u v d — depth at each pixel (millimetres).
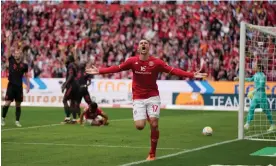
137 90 11914
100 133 17891
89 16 44031
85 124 21203
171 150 13617
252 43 26312
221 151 13336
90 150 13461
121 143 15070
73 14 44312
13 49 43281
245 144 15039
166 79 38312
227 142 15477
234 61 38594
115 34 42750
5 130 18672
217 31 41000
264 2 42125
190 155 12516
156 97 11914
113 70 11992
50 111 30562
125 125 21312
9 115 26750
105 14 43875
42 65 41375
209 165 10922
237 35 40625
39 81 37406
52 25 44156
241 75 16828
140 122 11844
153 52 40812
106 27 43250
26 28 44344
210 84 35125
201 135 17688
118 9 43875
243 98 16781
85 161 11539
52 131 18453
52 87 37125
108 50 41812
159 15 42875
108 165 10984
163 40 41656
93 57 41656
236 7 41719
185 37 41344
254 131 20078
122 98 36312
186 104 35562
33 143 14867
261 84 20688
